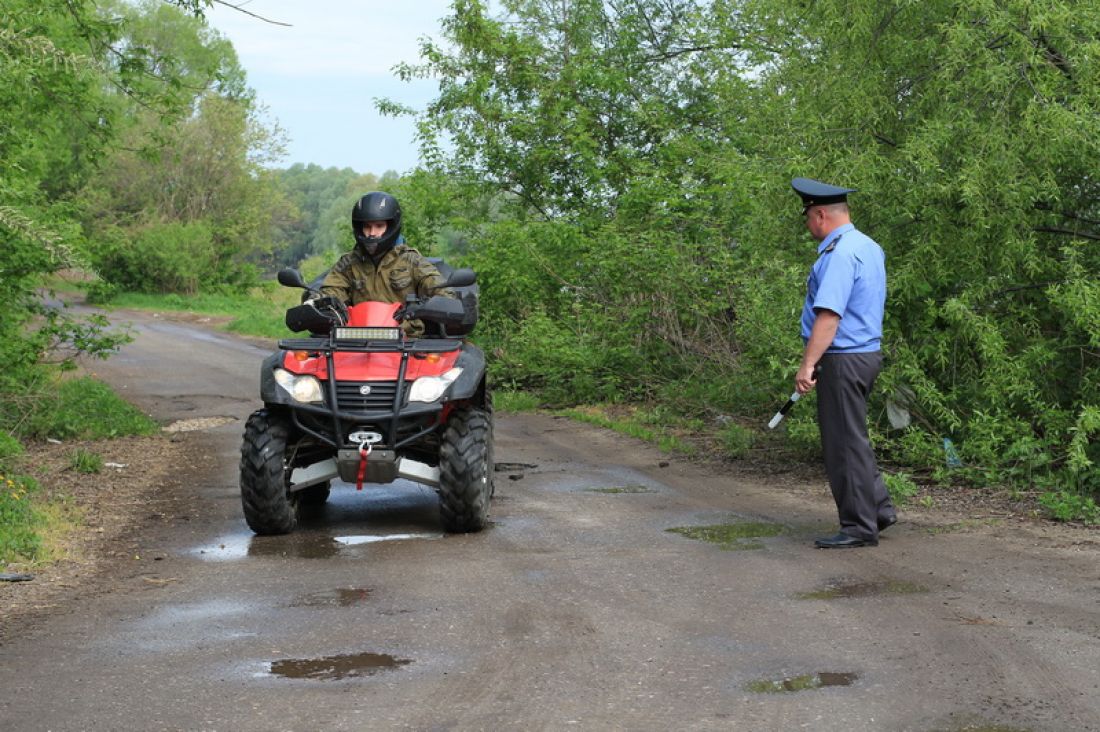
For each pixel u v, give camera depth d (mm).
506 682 4258
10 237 11164
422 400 7188
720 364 13117
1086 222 9172
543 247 16938
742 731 3703
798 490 8820
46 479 9828
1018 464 8688
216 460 11094
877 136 9617
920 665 4359
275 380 7363
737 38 17688
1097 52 8156
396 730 3775
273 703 4059
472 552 6703
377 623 5133
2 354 12398
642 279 14438
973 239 8719
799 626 4945
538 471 10070
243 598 5691
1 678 4422
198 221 59500
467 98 20016
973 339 9031
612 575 6016
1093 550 6434
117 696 4176
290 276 7562
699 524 7512
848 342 6656
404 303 7754
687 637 4820
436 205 19797
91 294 12953
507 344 16891
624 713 3900
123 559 6750
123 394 17375
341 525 7715
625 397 15031
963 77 8820
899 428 9344
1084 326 8188
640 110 19016
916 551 6473
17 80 10719
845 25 9500
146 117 56906
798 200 9828
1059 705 3891
